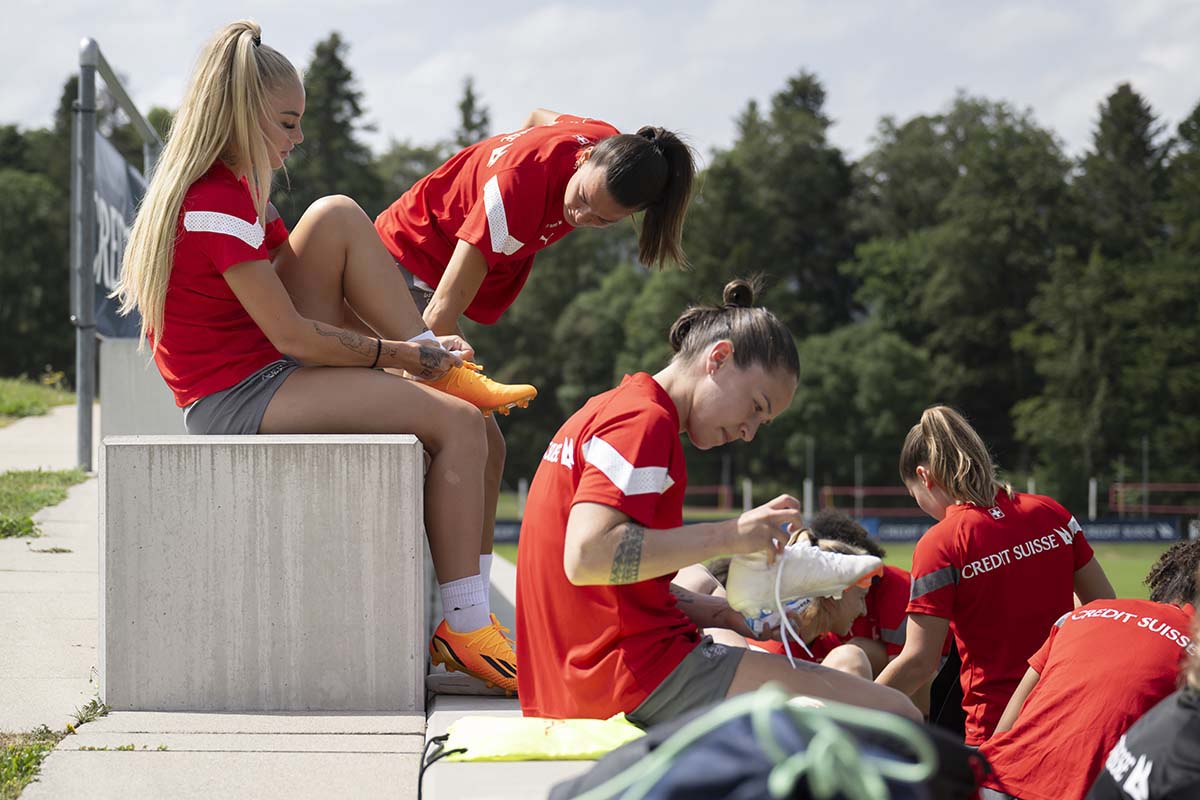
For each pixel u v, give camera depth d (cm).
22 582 491
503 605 511
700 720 162
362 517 322
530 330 7519
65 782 262
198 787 260
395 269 368
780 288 7388
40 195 7606
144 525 320
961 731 455
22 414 1437
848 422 6619
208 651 321
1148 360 6366
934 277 7162
